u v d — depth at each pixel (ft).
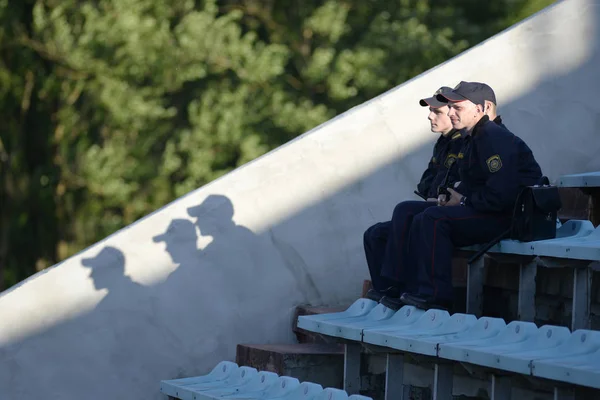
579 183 62.13
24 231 184.24
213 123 182.80
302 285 73.82
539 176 58.23
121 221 184.14
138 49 175.01
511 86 77.92
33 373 68.44
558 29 78.89
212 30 181.37
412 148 76.02
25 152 185.37
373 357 65.57
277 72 185.37
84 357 69.26
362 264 75.41
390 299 60.80
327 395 52.60
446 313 54.90
